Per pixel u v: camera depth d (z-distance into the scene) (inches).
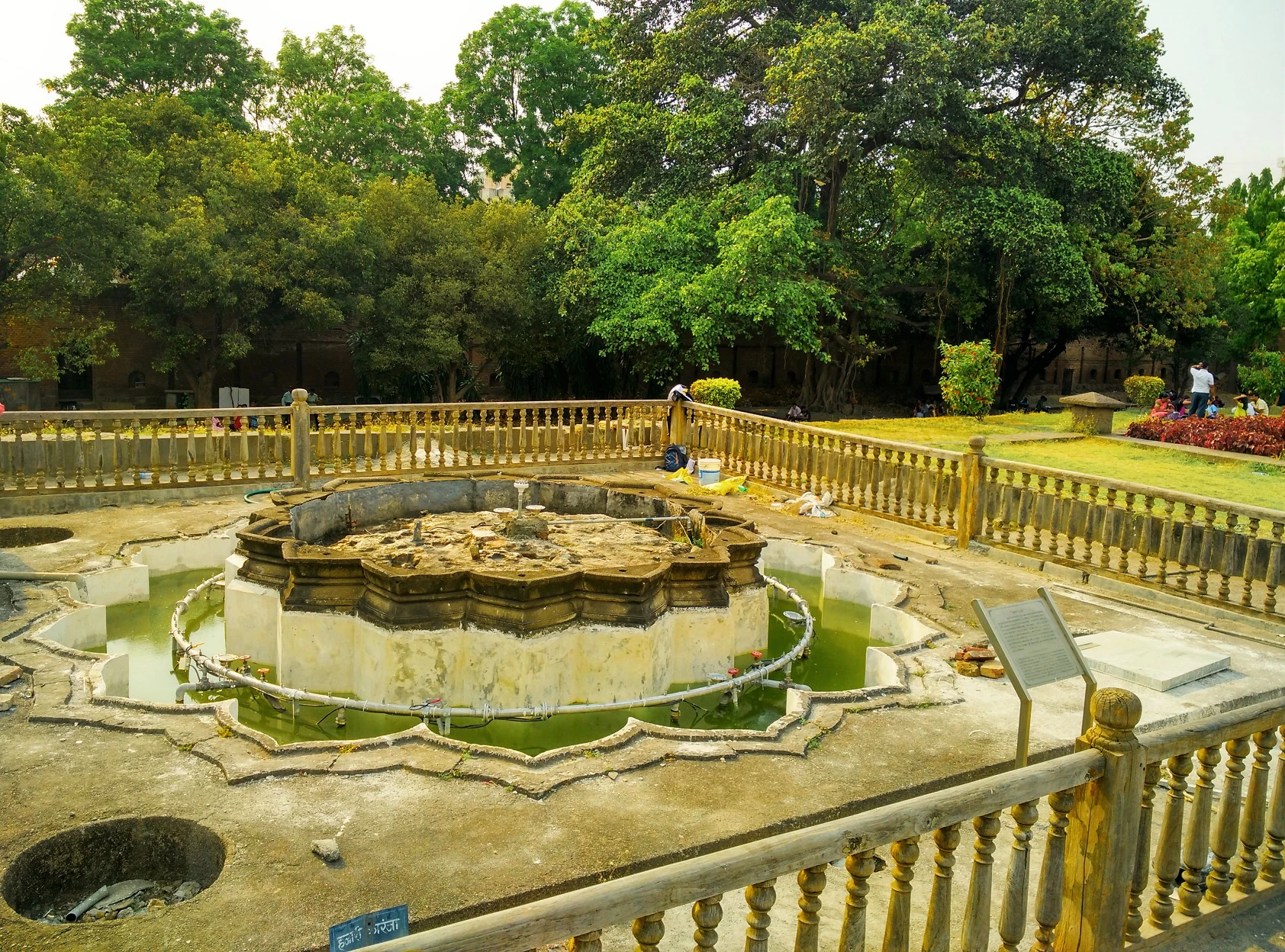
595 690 300.8
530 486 453.4
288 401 938.7
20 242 837.2
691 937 159.6
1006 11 957.8
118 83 1370.6
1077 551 419.8
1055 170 1026.7
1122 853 139.9
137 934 145.6
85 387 1184.8
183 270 949.2
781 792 201.9
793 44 995.3
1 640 280.5
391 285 1094.4
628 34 1122.7
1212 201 1170.6
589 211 1058.7
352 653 310.0
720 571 331.0
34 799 188.5
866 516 498.9
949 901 129.6
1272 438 649.0
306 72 1557.6
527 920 96.7
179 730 220.8
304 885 160.6
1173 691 267.7
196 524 447.2
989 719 248.2
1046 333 1298.0
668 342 960.3
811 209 1139.9
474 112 1598.2
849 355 1200.8
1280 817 166.7
